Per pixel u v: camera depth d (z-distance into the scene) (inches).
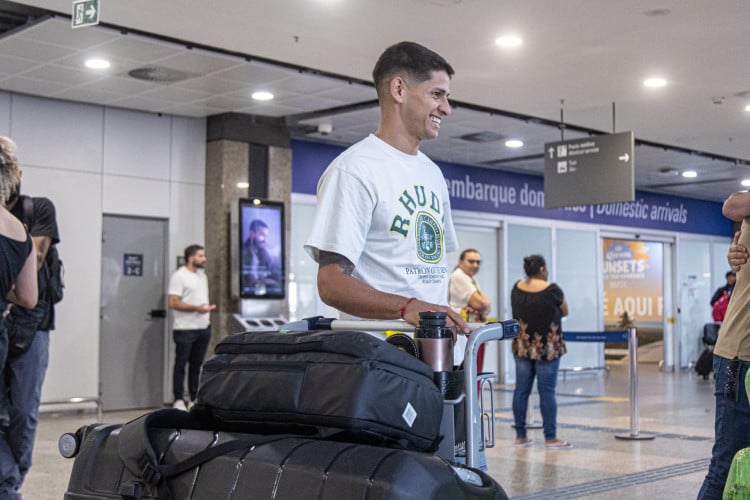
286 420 76.2
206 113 445.1
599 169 423.5
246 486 73.7
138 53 335.3
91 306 420.8
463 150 550.3
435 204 98.1
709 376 670.5
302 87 390.6
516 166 615.5
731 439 135.3
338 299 89.0
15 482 160.9
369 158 93.7
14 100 400.8
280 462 73.2
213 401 80.6
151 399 441.7
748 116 449.4
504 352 609.3
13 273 140.4
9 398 163.8
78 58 342.3
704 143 528.7
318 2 279.4
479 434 85.8
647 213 733.9
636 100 413.1
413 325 85.1
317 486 70.2
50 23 298.4
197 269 430.9
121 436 83.1
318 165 512.7
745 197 137.0
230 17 293.6
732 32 309.3
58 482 240.4
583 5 281.4
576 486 237.0
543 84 383.6
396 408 74.3
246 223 450.0
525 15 291.4
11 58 343.0
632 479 247.3
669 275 762.2
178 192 449.4
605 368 679.7
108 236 429.7
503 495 76.3
